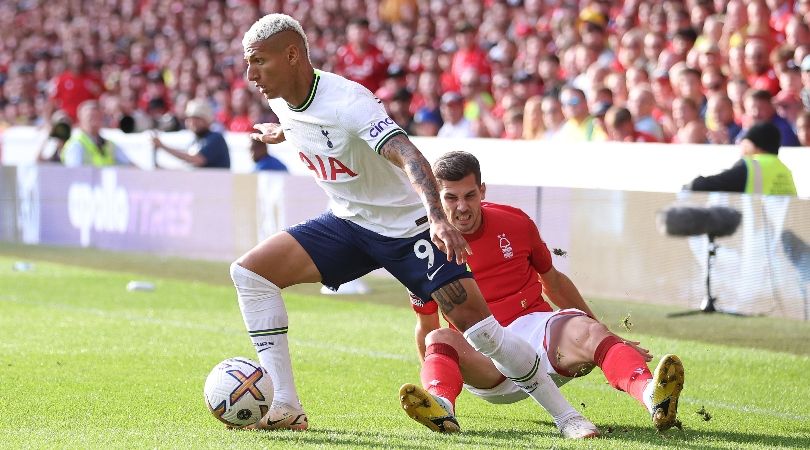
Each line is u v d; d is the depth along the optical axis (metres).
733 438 14.91
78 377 19.41
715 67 33.59
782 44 35.91
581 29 41.16
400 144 13.24
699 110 32.91
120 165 45.03
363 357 22.00
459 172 15.16
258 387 14.54
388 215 14.27
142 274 35.84
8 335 24.19
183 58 63.75
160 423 15.62
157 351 22.30
